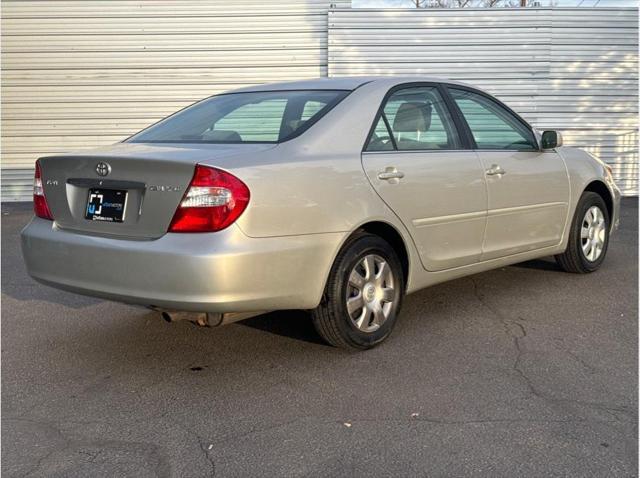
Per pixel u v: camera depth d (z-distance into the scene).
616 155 12.74
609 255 6.75
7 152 12.90
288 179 3.42
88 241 3.47
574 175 5.52
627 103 12.59
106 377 3.65
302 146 3.65
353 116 3.95
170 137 4.06
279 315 4.67
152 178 3.32
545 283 5.52
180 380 3.58
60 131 12.86
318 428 3.00
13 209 11.81
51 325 4.62
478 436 2.90
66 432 3.01
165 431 3.00
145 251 3.25
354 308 3.82
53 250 3.63
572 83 12.48
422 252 4.19
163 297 3.24
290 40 12.53
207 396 3.37
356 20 12.26
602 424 3.01
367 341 3.90
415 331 4.32
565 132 12.63
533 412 3.13
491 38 12.32
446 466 2.66
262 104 4.22
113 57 12.63
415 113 4.35
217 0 12.48
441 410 3.16
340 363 3.77
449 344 4.07
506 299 5.06
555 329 4.35
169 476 2.62
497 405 3.21
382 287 3.99
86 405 3.29
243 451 2.80
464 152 4.55
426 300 5.05
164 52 12.62
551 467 2.64
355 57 12.34
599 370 3.65
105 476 2.63
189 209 3.21
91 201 3.56
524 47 12.34
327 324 3.75
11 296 5.44
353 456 2.75
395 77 4.43
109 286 3.41
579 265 5.70
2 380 3.63
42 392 3.46
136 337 4.31
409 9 12.23
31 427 3.06
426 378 3.54
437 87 4.62
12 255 7.42
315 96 4.14
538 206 5.12
